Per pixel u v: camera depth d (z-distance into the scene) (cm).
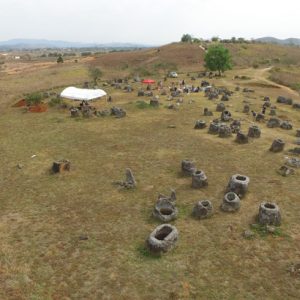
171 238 1667
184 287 1427
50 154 3122
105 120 4331
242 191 2186
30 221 1981
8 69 12356
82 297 1392
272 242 1717
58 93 6269
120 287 1439
